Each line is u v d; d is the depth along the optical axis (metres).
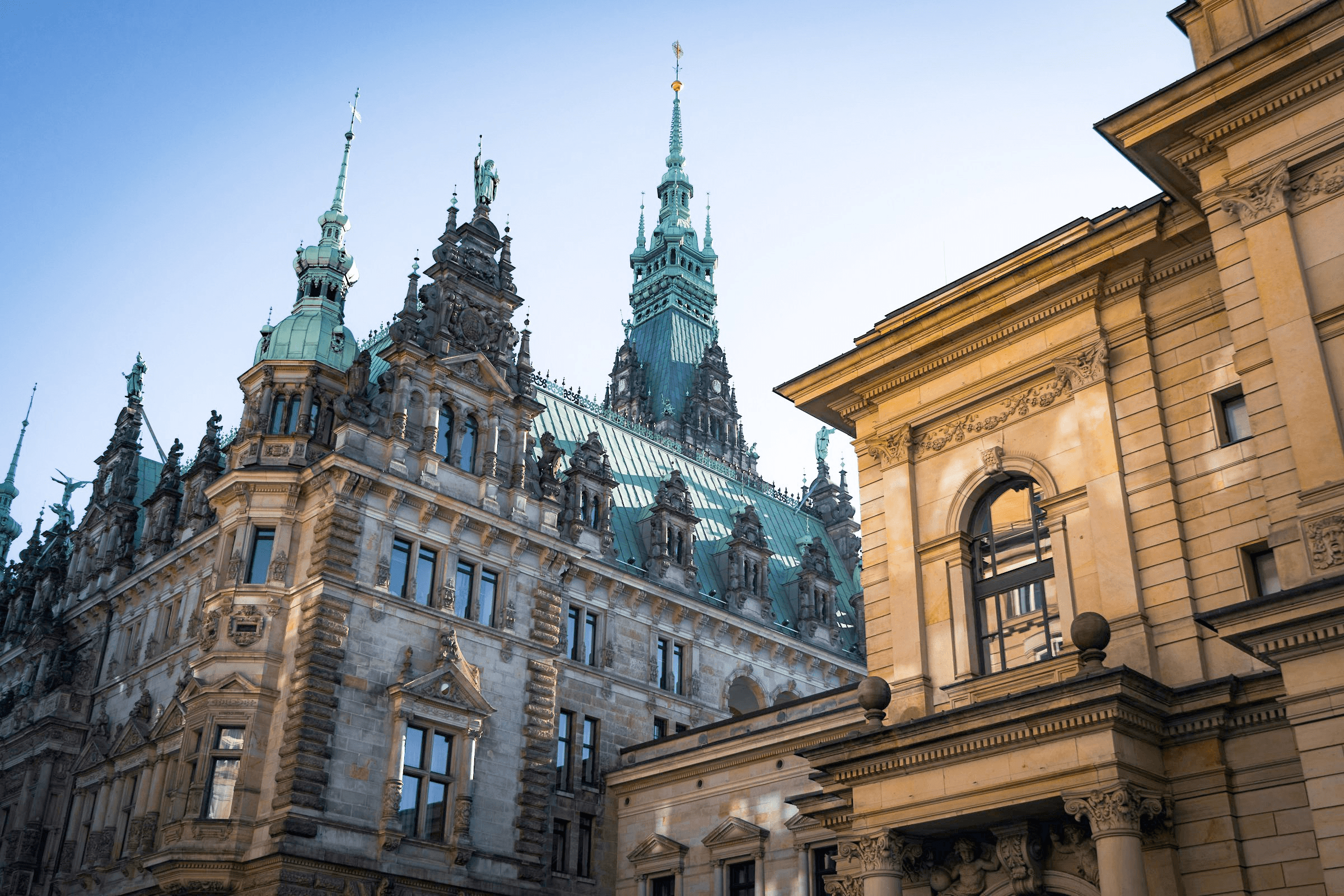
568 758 55.00
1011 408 30.45
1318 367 22.41
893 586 31.30
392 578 50.78
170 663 55.59
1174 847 23.56
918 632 30.28
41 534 81.88
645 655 60.88
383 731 47.88
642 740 58.72
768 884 45.50
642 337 128.62
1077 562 27.80
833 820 30.67
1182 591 25.62
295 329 56.69
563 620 57.19
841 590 81.31
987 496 30.83
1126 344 28.48
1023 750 24.36
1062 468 28.86
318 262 60.12
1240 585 24.88
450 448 54.91
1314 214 23.48
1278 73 23.97
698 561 69.44
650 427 110.00
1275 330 23.25
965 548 30.52
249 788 45.69
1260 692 23.16
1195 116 25.16
